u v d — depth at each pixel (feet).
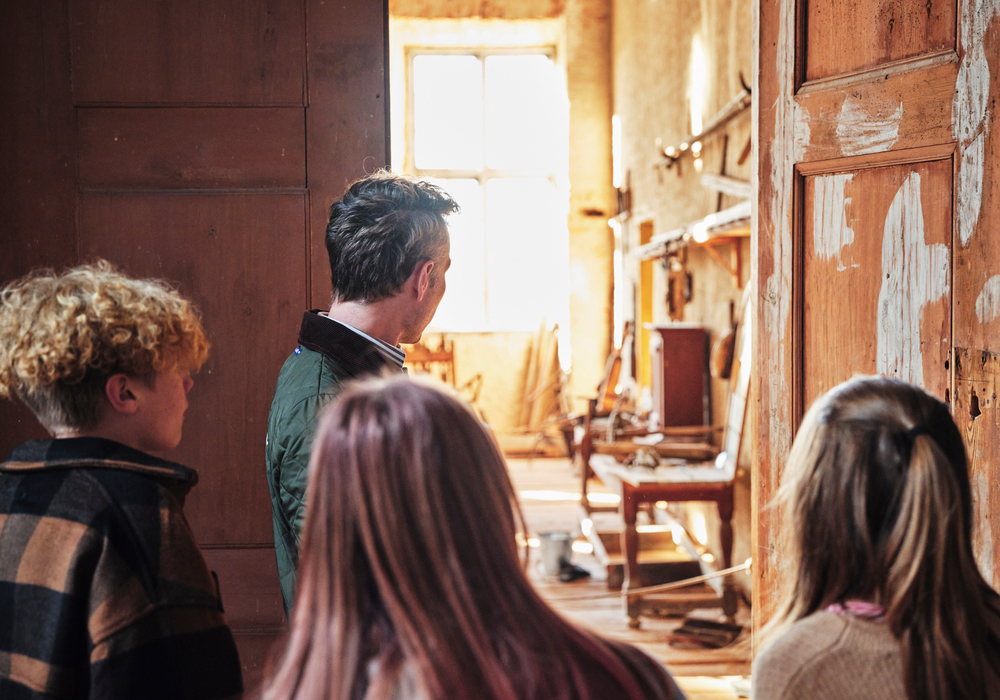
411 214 5.31
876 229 6.68
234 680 3.43
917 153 6.36
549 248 32.53
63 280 3.59
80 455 3.43
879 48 6.61
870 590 3.11
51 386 3.50
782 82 7.26
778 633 3.22
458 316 32.50
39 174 7.29
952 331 6.15
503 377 31.65
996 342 5.87
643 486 13.87
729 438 15.02
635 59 25.82
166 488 3.55
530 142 32.40
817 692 2.95
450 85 32.19
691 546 16.61
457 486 2.29
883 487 3.07
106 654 3.17
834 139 6.90
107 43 7.29
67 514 3.33
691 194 18.97
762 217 7.45
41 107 7.29
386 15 7.39
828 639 3.02
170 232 7.34
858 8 6.73
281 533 5.08
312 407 4.82
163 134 7.34
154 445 3.79
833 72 6.93
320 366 5.03
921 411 3.15
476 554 2.27
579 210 31.12
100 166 7.32
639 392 23.88
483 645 2.15
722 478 13.96
